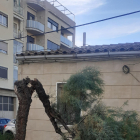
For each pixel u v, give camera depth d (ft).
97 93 14.57
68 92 14.37
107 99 21.20
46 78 23.61
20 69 24.64
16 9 76.28
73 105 13.98
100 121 11.98
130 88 20.90
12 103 72.95
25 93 12.08
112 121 12.13
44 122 23.02
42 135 22.81
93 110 13.33
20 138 11.56
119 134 11.64
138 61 20.98
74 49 24.31
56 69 23.40
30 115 23.50
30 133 23.21
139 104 20.45
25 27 80.94
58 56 22.81
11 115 71.46
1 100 67.51
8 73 70.23
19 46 76.74
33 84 13.12
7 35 70.08
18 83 12.27
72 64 22.93
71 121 14.56
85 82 13.97
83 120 13.12
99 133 11.43
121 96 20.98
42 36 87.20
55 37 95.61
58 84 23.15
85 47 25.63
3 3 68.85
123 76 21.22
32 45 80.89
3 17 68.95
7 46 70.33
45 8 88.89
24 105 11.87
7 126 40.37
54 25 96.58
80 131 12.68
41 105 23.36
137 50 20.47
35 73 24.08
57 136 21.44
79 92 14.24
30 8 85.51
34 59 23.90
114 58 21.52
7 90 69.62
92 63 22.24
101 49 21.98
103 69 21.77
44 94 13.83
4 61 68.74
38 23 83.71
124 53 20.74
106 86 21.42
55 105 14.80
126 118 12.78
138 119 13.51
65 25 105.81
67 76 22.91
